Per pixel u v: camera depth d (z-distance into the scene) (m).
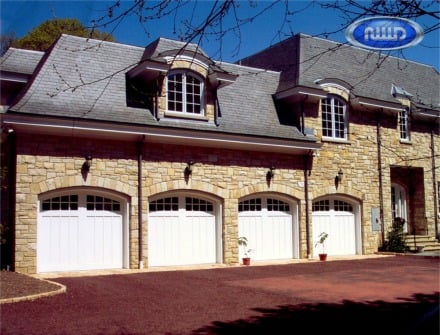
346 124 19.94
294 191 18.16
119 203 15.11
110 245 14.87
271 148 17.50
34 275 13.27
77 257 14.34
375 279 12.85
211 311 8.66
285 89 18.70
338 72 20.55
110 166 14.68
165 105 15.80
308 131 18.55
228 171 16.73
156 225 15.63
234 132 16.52
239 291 10.84
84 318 7.99
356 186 19.92
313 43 20.62
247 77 18.98
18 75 15.90
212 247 16.59
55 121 13.54
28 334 6.90
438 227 22.73
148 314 8.36
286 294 10.48
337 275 13.66
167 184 15.54
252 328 7.45
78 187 14.23
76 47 15.71
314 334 7.11
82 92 14.88
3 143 13.95
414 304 9.36
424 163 22.50
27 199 13.44
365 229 20.08
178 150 15.84
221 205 16.61
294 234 18.31
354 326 7.54
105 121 14.12
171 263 15.78
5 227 13.01
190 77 16.50
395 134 21.50
